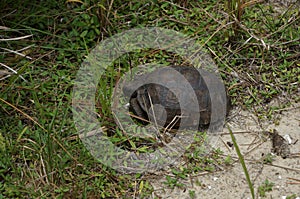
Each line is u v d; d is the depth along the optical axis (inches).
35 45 181.8
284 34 186.9
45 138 150.6
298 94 169.6
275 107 165.0
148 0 196.4
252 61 179.3
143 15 193.3
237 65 180.1
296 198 138.8
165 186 143.5
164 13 195.2
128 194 141.4
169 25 190.2
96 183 142.0
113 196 140.8
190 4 199.0
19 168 145.5
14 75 162.9
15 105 162.4
